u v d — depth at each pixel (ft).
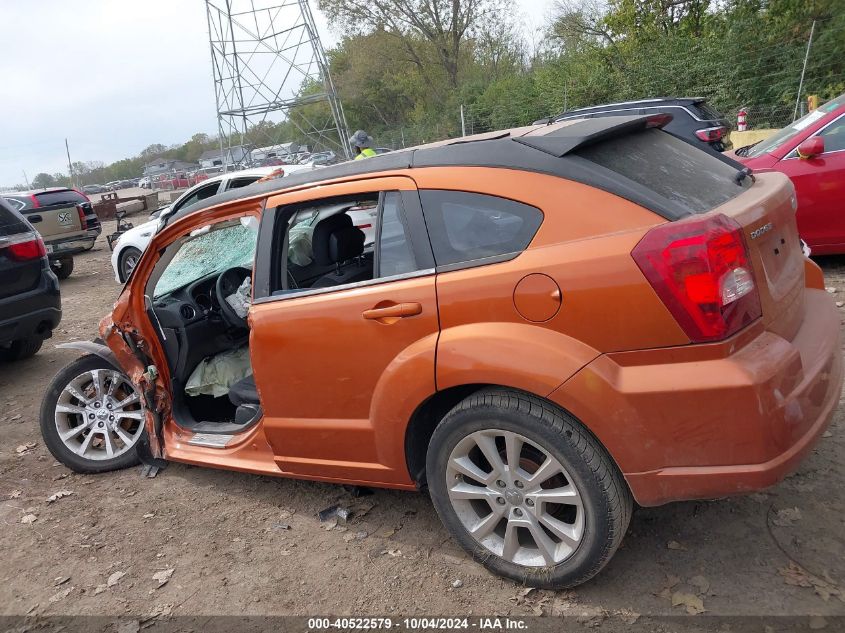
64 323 30.55
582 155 8.68
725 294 7.44
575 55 76.43
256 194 11.14
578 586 9.16
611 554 8.49
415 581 9.80
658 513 10.42
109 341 13.38
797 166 20.80
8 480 14.80
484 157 9.02
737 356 7.57
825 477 10.69
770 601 8.43
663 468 7.84
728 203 8.68
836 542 9.27
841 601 8.29
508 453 8.77
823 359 8.54
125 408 14.52
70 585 10.81
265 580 10.31
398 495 12.17
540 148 8.78
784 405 7.58
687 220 7.59
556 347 8.05
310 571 10.39
